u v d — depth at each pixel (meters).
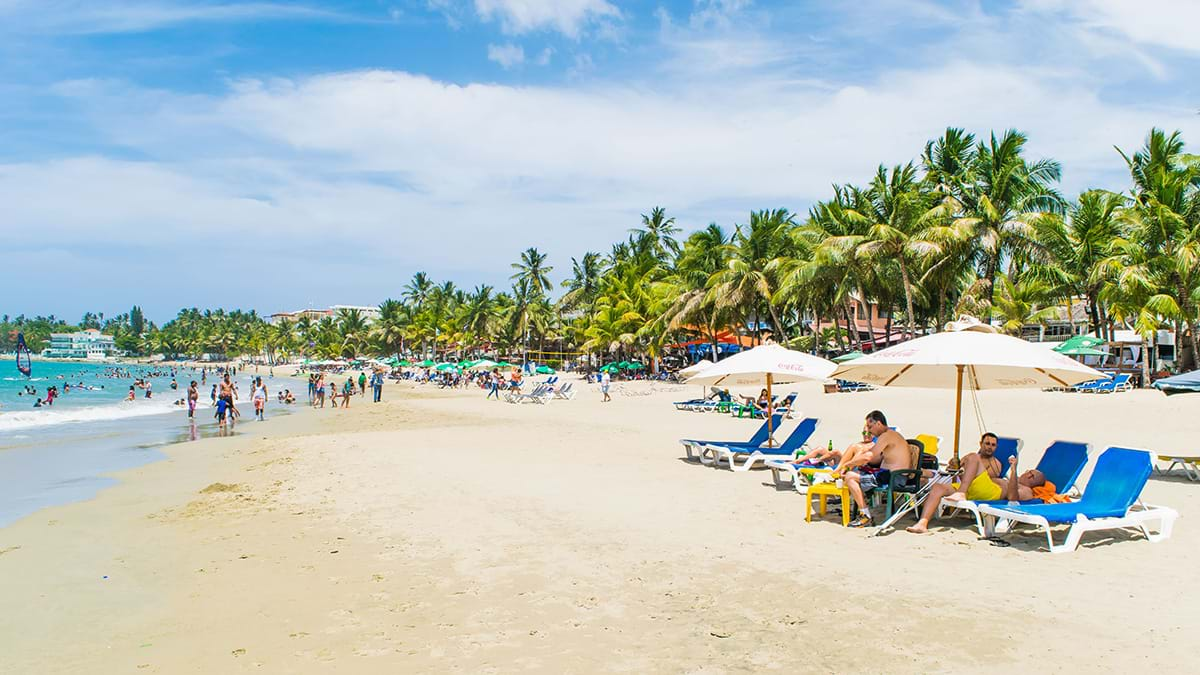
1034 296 38.72
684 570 6.88
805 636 5.20
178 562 7.88
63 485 13.84
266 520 9.85
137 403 46.62
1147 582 6.21
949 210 31.61
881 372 10.12
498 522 9.12
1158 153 32.81
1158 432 17.88
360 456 16.19
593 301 71.06
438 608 6.09
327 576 7.12
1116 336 42.09
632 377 58.56
